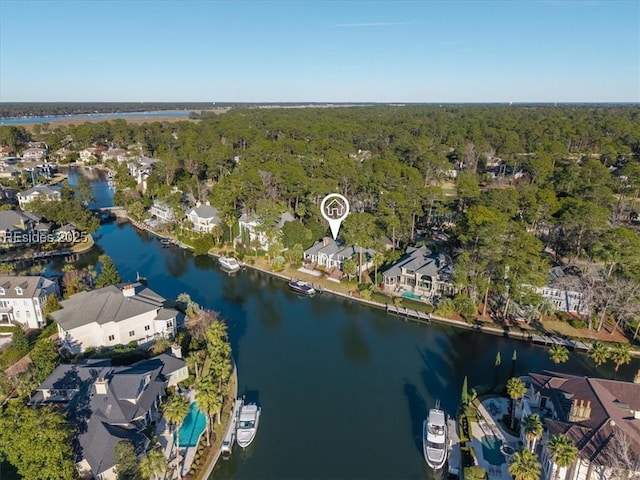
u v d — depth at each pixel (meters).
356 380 61.94
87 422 45.47
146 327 66.75
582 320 74.69
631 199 126.56
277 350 69.75
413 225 109.56
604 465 37.78
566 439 39.31
